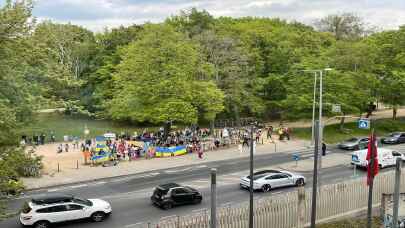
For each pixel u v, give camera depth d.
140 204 30.98
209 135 62.44
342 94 60.00
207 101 56.78
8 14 16.16
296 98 61.50
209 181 37.84
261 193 33.56
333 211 25.44
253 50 76.69
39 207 25.78
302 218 23.89
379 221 24.98
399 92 67.50
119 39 80.25
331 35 100.81
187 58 53.94
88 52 80.38
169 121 54.72
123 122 76.69
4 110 15.81
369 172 20.75
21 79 28.44
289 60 74.69
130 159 47.06
